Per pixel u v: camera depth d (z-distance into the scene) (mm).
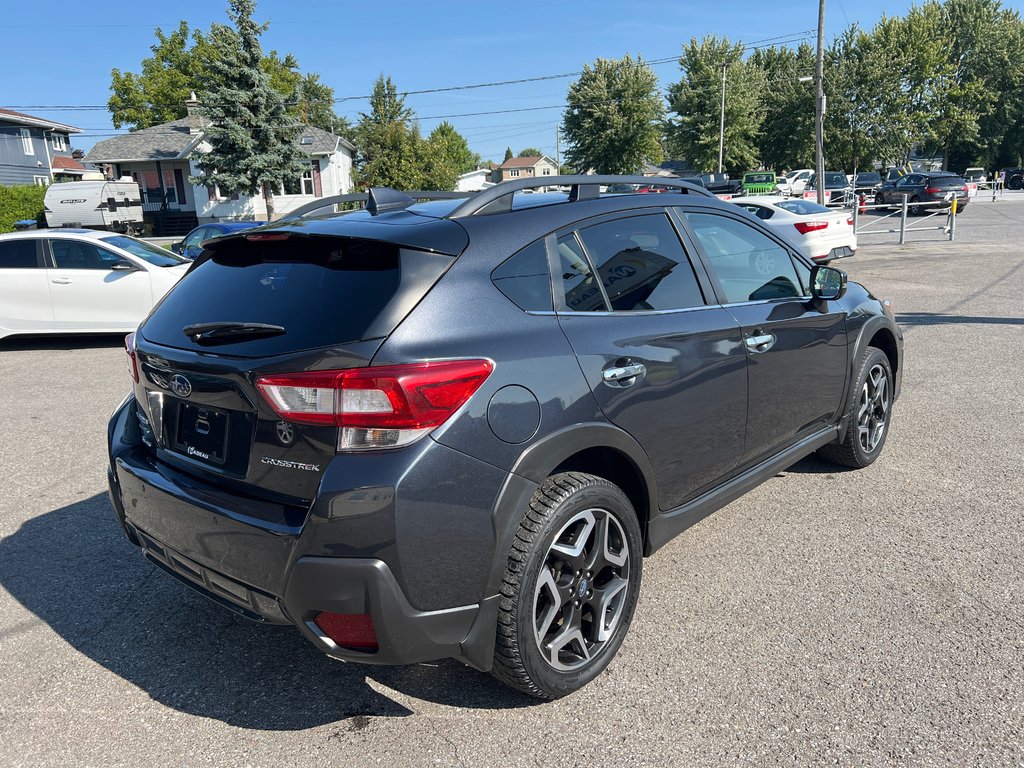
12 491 4766
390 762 2346
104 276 9305
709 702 2568
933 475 4496
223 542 2330
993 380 6500
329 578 2107
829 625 3000
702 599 3229
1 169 42344
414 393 2121
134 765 2363
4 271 9281
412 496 2117
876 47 55031
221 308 2553
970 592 3209
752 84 58594
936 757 2273
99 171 46188
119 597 3447
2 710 2656
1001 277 12516
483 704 2617
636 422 2729
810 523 3922
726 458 3283
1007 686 2588
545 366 2430
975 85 63906
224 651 3004
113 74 53375
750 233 3658
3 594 3486
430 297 2279
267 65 52062
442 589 2219
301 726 2537
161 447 2688
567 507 2443
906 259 15602
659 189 3506
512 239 2561
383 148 45656
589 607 2711
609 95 54156
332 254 2465
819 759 2283
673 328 2953
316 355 2150
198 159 35125
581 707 2572
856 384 4246
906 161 60156
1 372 8367
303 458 2176
